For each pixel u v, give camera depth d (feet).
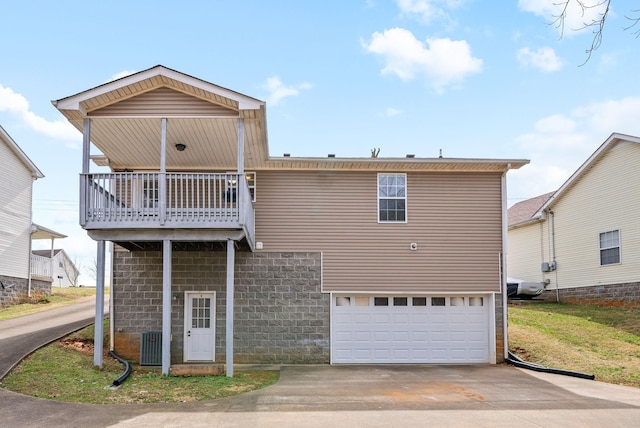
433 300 52.16
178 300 49.37
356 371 46.03
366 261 51.39
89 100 40.01
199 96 41.04
